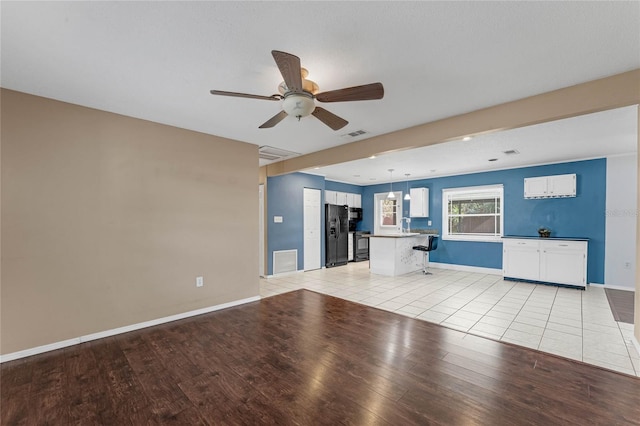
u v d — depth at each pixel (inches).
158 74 89.3
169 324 130.0
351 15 63.4
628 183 188.1
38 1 57.7
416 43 73.5
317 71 87.0
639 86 85.5
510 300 167.6
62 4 59.0
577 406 72.1
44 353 101.8
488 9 61.4
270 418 68.7
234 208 159.2
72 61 81.4
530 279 209.9
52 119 105.7
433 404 73.3
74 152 110.3
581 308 151.6
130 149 123.7
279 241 243.0
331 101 83.2
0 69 85.3
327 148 179.9
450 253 273.0
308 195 268.7
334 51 77.1
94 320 113.8
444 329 123.5
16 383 83.4
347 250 313.0
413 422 66.8
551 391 78.5
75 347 106.5
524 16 63.4
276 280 226.7
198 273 144.1
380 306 157.3
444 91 100.3
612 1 58.7
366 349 104.5
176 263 136.6
